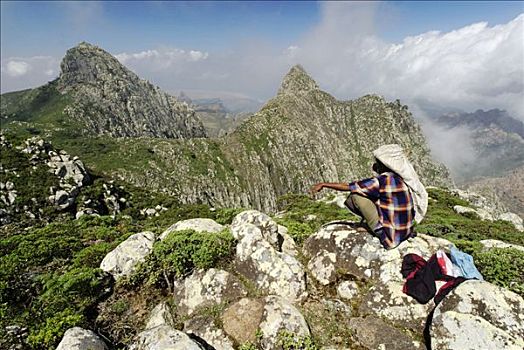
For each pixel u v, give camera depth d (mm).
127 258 3539
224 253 3268
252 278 3027
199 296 2957
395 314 2570
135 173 51000
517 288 2900
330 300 2877
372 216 2850
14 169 23297
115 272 3467
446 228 10570
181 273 3203
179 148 59875
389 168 2727
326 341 2516
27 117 67750
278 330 2432
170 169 55344
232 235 3398
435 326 2219
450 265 2637
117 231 6672
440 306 2393
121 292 3283
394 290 2674
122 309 3102
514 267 3088
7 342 2748
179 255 3199
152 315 2945
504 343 1978
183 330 2725
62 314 2887
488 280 3123
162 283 3324
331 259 3133
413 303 2576
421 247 2947
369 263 2961
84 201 24031
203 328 2658
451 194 27062
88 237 6199
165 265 3227
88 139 59062
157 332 2270
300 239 4066
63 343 2398
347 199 3008
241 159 63281
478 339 2039
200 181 56062
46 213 21766
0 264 4250
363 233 3135
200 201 53938
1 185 21703
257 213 3594
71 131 61781
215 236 3342
